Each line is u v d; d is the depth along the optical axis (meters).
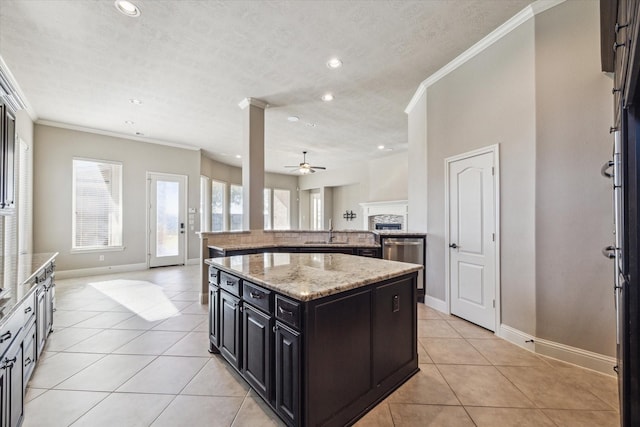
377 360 1.86
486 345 2.64
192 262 7.09
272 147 7.23
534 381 2.07
